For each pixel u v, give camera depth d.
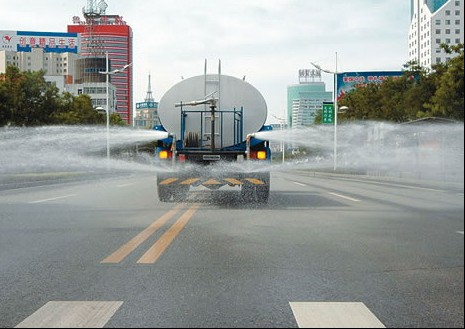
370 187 18.59
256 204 11.82
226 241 6.92
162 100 12.49
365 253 5.63
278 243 6.73
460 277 4.49
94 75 140.12
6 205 11.97
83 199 13.54
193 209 10.81
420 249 4.92
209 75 12.51
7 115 31.91
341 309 3.86
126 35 177.25
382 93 39.00
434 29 117.12
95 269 5.32
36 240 7.05
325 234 7.25
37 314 3.77
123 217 9.50
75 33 154.25
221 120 12.50
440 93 21.16
